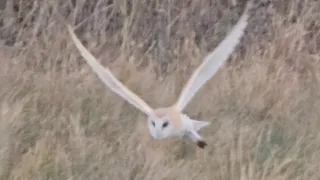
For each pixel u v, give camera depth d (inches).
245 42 602.5
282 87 526.3
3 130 451.5
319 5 620.4
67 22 587.8
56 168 429.7
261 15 613.6
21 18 611.8
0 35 605.9
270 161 442.0
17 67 532.1
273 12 613.0
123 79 532.7
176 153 453.7
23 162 433.4
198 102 504.7
